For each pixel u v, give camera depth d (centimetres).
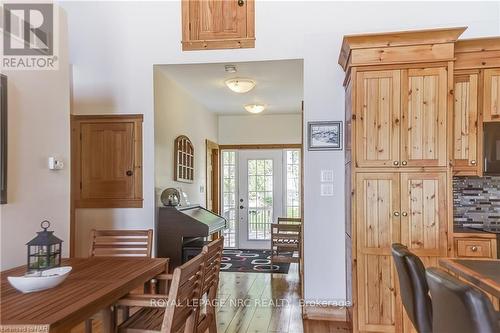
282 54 365
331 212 349
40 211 255
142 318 210
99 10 395
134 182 391
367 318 287
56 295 167
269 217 709
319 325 321
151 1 387
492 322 105
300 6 362
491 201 352
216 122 700
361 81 292
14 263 230
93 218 396
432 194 283
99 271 214
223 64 384
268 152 712
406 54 287
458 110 317
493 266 193
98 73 394
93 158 396
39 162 255
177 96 474
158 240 393
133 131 390
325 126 352
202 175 605
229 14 376
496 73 313
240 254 646
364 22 352
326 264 347
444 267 209
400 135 287
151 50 387
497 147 312
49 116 267
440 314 125
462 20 341
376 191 289
